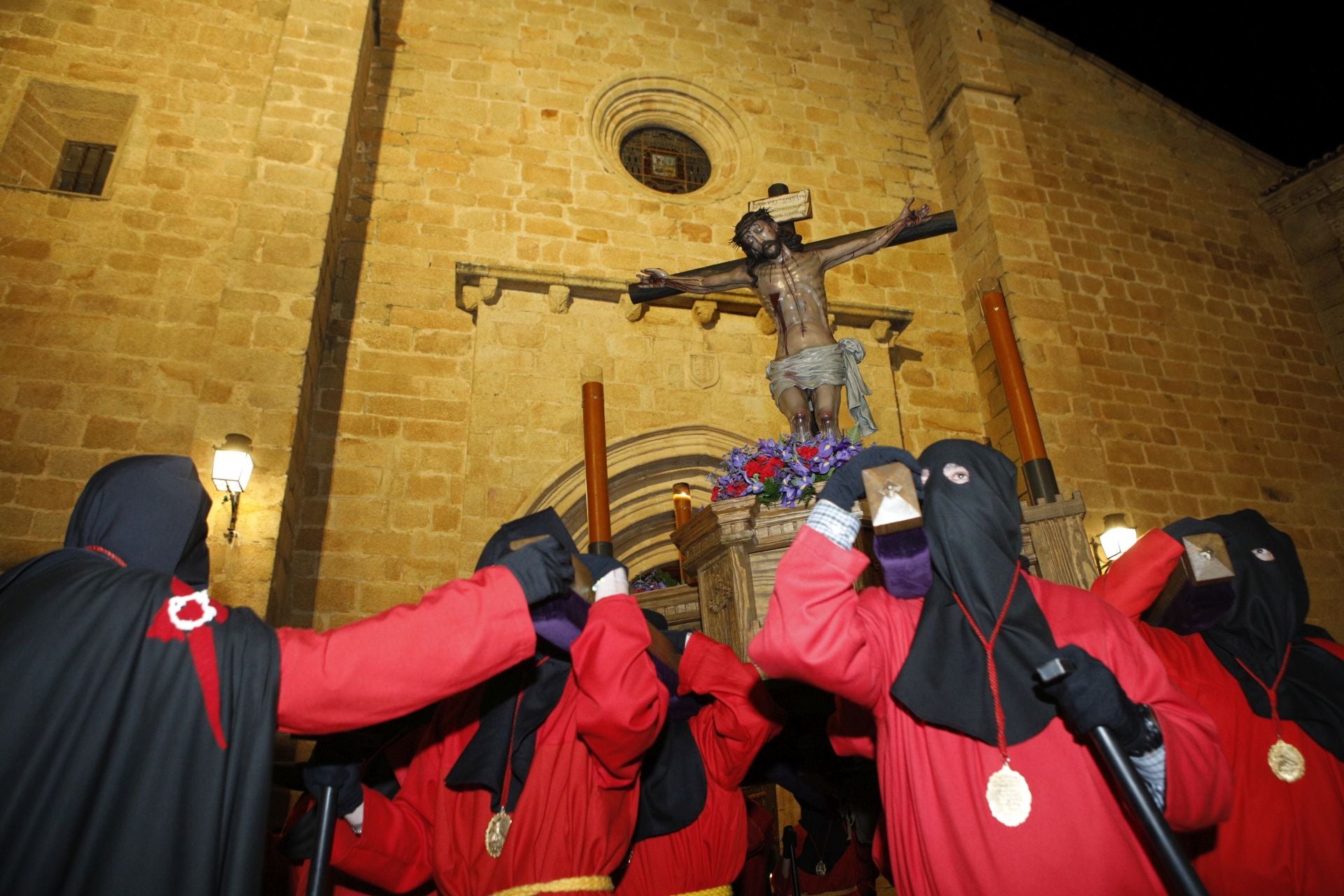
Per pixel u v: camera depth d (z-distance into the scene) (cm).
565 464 855
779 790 874
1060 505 407
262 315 754
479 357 880
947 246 1129
